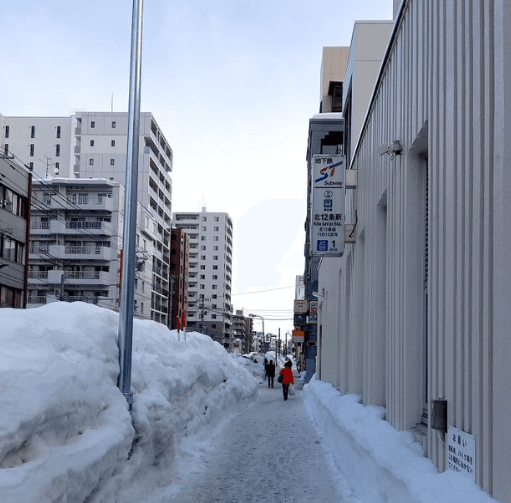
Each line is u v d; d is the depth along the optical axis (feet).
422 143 23.99
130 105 27.58
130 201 25.86
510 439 12.89
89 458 16.83
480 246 15.10
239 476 28.32
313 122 135.44
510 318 13.12
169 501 22.93
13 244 150.61
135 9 28.37
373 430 26.30
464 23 17.11
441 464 18.20
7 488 12.89
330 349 71.82
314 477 28.37
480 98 15.38
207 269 442.09
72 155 303.89
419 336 24.52
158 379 28.91
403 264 25.62
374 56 68.28
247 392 64.13
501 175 13.69
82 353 21.65
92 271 217.97
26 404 15.24
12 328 18.67
